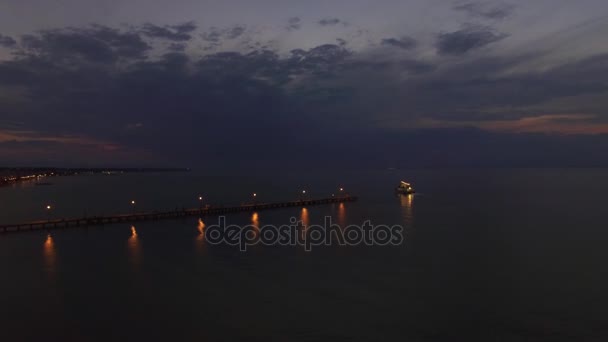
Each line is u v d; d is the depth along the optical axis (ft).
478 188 545.44
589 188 531.50
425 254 166.71
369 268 147.23
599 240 192.24
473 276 138.21
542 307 112.98
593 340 95.66
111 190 574.97
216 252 171.32
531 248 176.86
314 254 167.12
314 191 537.65
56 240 196.34
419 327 101.35
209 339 95.09
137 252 171.83
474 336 97.40
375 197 428.56
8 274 140.87
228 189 590.96
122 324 102.12
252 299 117.80
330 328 100.42
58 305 113.39
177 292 123.03
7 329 99.35
